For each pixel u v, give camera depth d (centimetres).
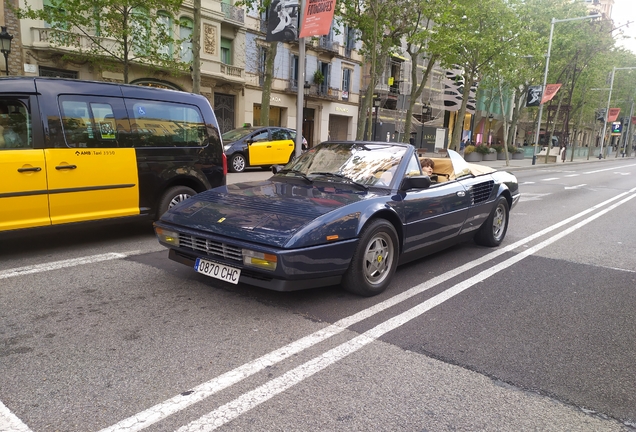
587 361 317
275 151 1716
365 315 378
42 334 322
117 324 342
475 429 234
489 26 2173
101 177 540
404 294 436
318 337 333
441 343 334
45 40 1900
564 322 388
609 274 543
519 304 427
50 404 239
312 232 352
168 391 255
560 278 518
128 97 571
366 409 246
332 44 3388
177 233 396
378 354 312
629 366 312
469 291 457
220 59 2589
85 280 441
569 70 3672
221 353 302
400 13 1962
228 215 387
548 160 3656
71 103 517
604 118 4834
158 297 400
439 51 1980
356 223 385
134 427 222
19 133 479
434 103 4397
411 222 453
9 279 437
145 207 590
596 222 915
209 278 455
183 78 2445
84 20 1448
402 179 459
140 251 555
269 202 408
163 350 303
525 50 2312
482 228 629
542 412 253
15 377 264
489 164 2984
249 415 236
